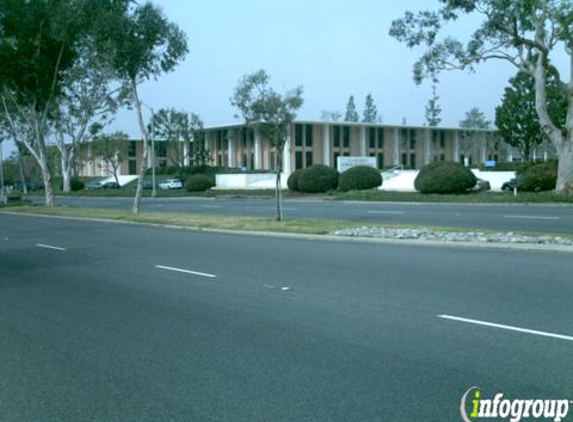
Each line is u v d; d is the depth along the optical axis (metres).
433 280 10.67
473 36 32.00
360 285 10.38
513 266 12.01
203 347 6.89
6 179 90.75
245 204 39.22
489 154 95.19
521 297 9.10
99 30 25.73
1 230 23.53
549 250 14.20
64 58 34.56
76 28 28.33
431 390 5.38
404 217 24.95
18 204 44.62
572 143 32.47
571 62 31.83
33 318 8.51
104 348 6.95
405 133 91.31
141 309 8.95
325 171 49.28
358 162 59.12
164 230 22.48
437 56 32.53
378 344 6.84
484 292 9.53
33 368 6.29
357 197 41.12
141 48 25.97
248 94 23.33
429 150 92.25
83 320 8.33
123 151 83.25
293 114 23.06
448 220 22.91
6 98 39.69
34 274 12.39
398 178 57.34
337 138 85.12
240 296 9.72
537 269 11.59
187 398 5.34
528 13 29.00
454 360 6.20
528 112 58.19
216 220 23.95
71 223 26.92
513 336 7.04
